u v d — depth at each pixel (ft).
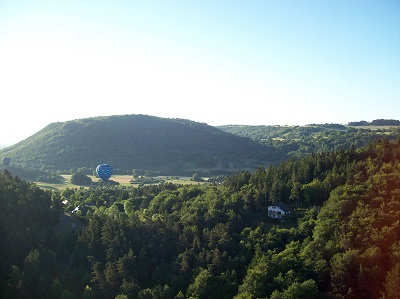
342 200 332.39
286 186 424.05
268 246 330.75
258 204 408.26
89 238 367.45
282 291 274.98
